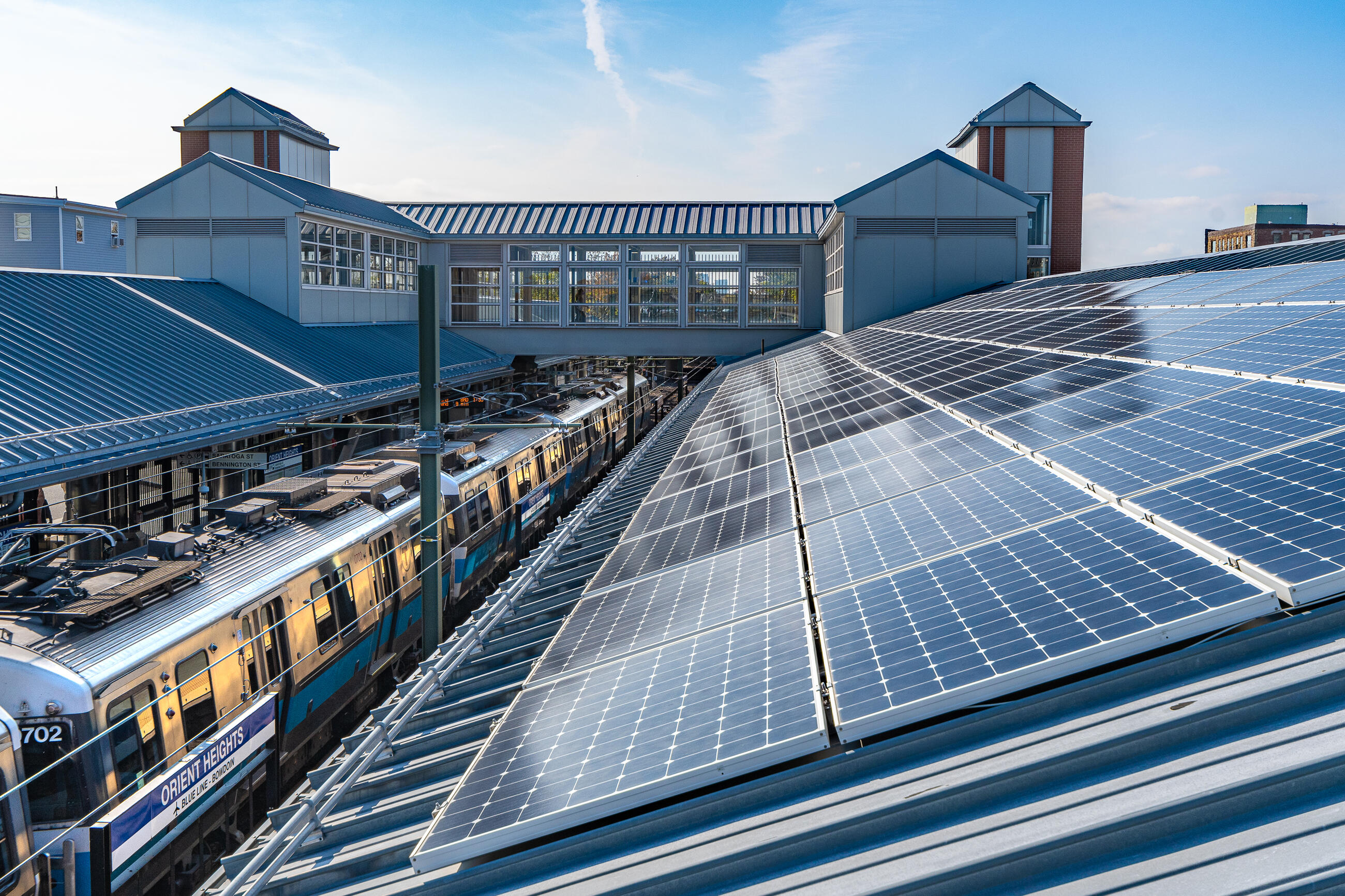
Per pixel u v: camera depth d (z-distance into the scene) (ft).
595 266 139.33
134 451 63.67
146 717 41.88
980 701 16.90
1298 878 11.16
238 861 24.58
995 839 13.98
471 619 39.34
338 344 110.93
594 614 33.42
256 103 146.20
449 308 142.20
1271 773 12.87
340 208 123.65
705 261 138.51
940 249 115.96
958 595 20.97
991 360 52.75
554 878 17.67
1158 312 50.06
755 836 16.33
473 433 101.81
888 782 16.51
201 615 46.93
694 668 23.22
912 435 40.24
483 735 28.68
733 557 32.86
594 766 19.94
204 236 114.11
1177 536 19.52
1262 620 16.87
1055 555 21.03
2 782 35.29
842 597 23.90
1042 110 137.49
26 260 177.47
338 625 60.29
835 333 126.11
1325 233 255.70
